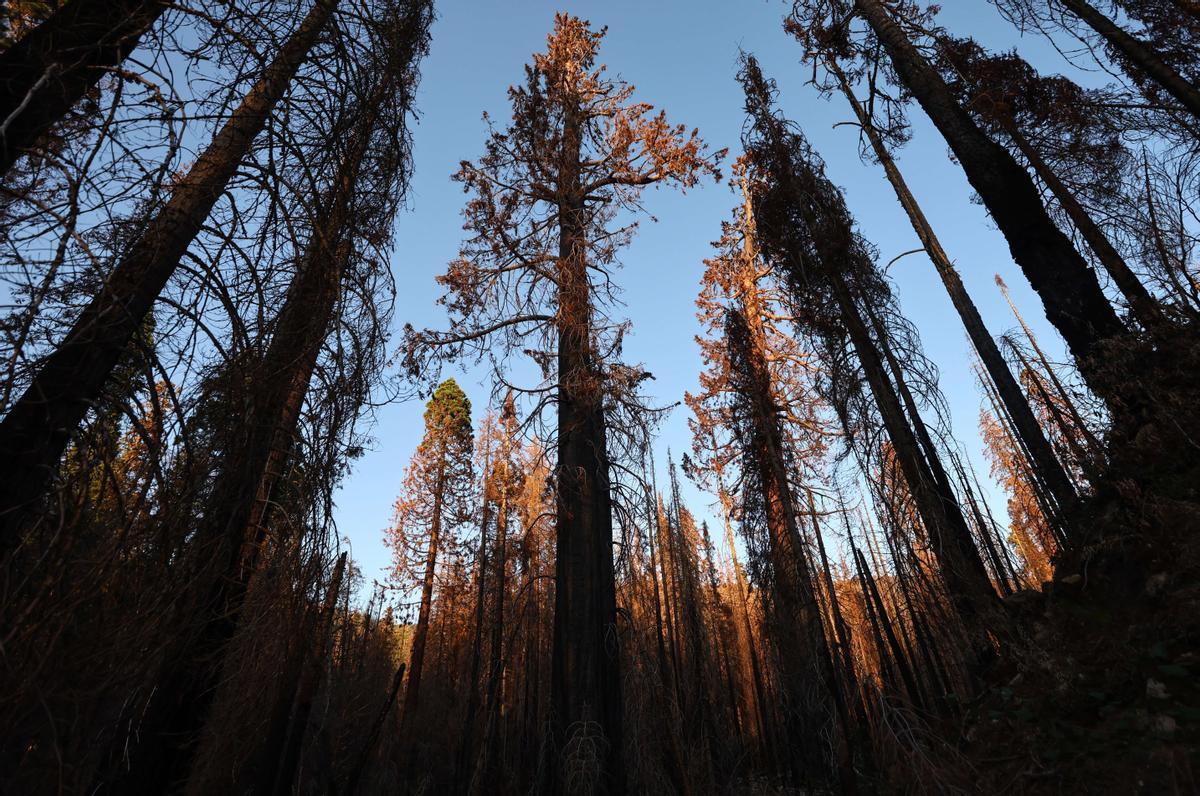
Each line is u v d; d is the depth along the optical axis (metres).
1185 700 3.94
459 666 30.06
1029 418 8.23
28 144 3.37
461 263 12.86
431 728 25.89
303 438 4.77
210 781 4.05
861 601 14.52
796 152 11.41
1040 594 6.27
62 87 3.35
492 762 13.38
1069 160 9.38
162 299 3.87
